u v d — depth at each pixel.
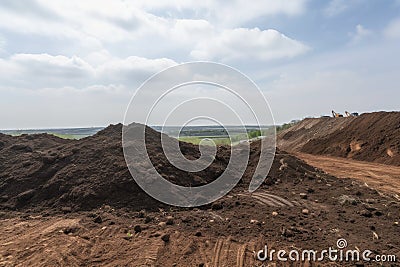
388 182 10.80
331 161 16.00
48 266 3.77
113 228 4.86
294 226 5.00
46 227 4.95
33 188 6.66
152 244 4.29
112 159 7.20
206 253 4.11
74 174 6.81
